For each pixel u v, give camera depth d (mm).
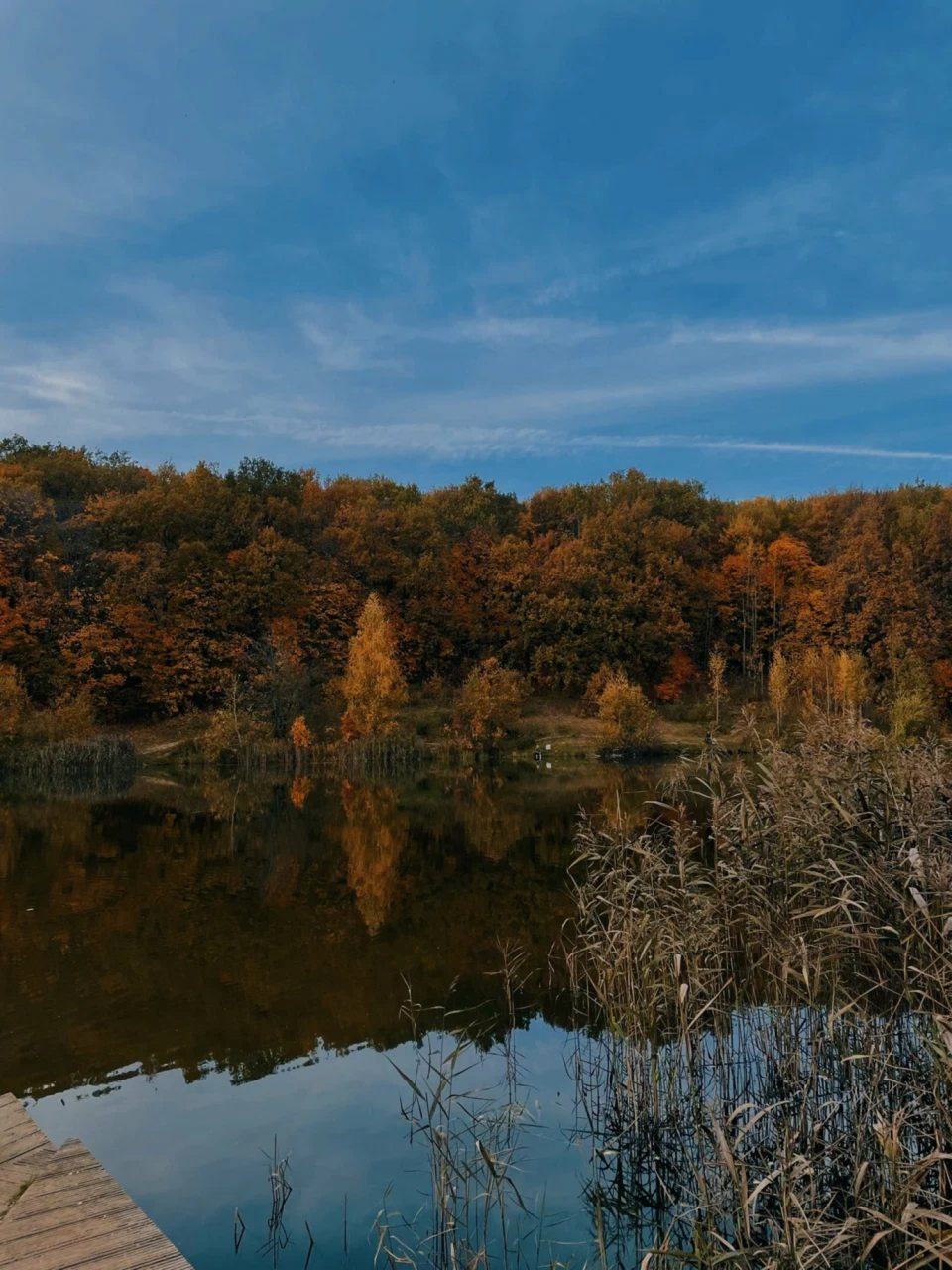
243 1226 5418
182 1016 9031
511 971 9070
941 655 47469
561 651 51594
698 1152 5867
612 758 42375
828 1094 6316
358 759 38688
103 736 35531
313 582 50781
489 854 18484
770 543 60969
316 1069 7773
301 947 11531
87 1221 4645
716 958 7039
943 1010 5262
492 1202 5680
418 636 52094
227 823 22891
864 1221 4309
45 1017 9016
